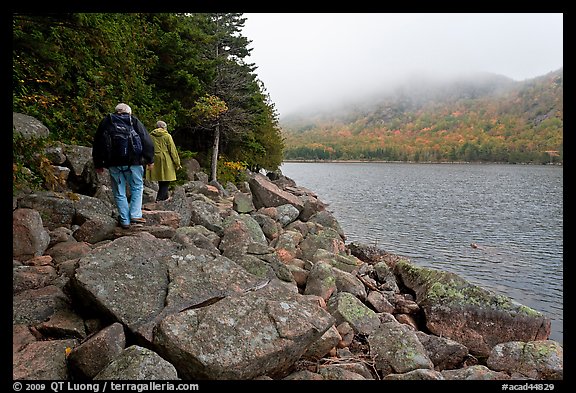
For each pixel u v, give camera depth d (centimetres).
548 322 667
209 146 2531
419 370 468
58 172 738
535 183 5981
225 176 2427
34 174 666
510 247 1880
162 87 1881
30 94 815
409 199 3806
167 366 347
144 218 741
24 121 728
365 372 475
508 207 3294
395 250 1786
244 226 839
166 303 421
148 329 386
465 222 2541
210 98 2042
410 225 2402
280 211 1402
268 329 398
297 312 429
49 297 423
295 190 3419
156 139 988
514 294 1259
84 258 446
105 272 436
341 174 8806
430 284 773
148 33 1598
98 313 416
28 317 399
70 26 646
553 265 1581
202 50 2275
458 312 695
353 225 2358
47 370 338
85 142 998
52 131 895
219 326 389
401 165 14862
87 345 351
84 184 838
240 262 662
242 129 2467
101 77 1030
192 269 475
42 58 711
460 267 1542
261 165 3512
